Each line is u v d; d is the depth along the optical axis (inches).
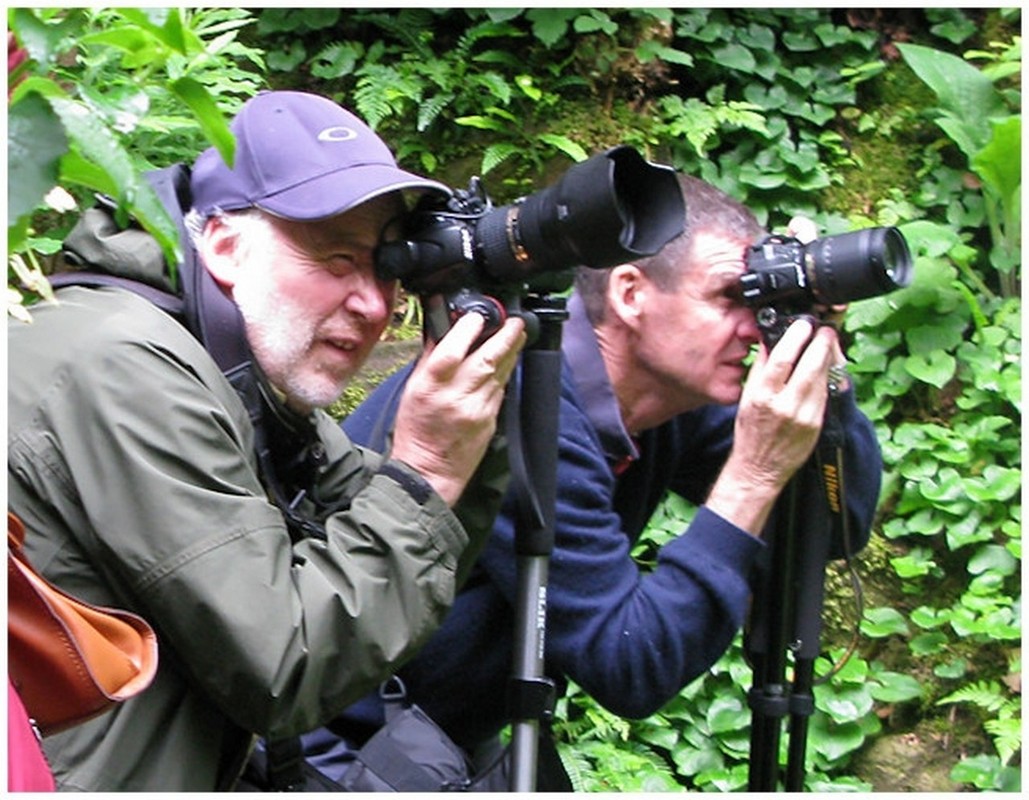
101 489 68.4
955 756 139.9
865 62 164.4
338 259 77.4
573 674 90.7
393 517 73.7
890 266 90.8
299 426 80.3
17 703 51.4
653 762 137.3
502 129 156.2
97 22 78.2
